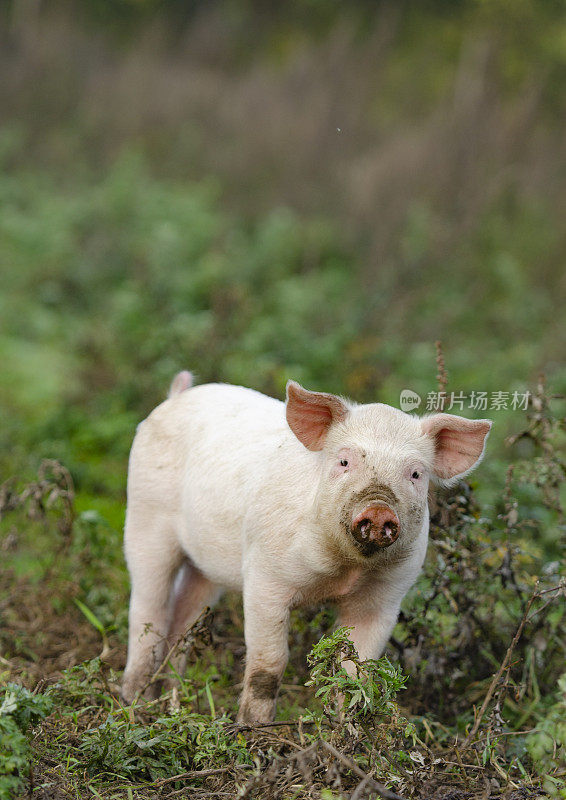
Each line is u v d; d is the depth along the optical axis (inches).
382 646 396.5
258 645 390.3
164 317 1053.2
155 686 440.1
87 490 734.5
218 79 2001.7
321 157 1663.4
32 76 1897.1
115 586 557.3
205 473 427.2
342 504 353.1
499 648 463.8
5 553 561.6
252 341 908.0
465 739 388.5
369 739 343.0
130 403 848.9
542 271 1362.0
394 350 980.6
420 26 2063.2
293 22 2226.9
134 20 2288.4
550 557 542.0
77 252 1309.1
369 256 1369.3
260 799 325.4
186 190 1565.0
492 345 1091.3
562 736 370.0
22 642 495.2
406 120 1801.2
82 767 349.4
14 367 954.1
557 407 818.8
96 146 1753.2
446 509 447.2
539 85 1785.2
